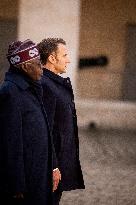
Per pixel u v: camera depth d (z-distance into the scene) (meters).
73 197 7.41
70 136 4.93
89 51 21.81
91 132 14.93
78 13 16.09
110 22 21.77
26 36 15.98
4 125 3.88
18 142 3.88
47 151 4.20
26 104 4.01
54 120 4.80
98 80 21.30
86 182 8.45
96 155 11.45
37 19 15.97
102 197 7.51
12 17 21.59
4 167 3.87
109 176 9.06
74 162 5.03
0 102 3.91
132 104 16.55
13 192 3.85
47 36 16.06
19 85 4.01
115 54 21.89
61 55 4.88
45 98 4.68
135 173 9.45
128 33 21.95
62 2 15.99
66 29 16.11
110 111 16.14
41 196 4.15
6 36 21.56
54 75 4.86
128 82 21.30
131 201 7.35
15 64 4.10
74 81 16.52
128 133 15.11
